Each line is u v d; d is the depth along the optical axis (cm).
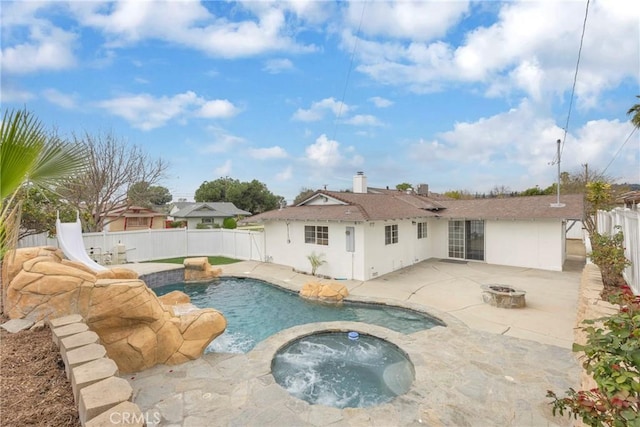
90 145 1928
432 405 489
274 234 1745
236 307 1105
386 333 768
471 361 623
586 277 919
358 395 557
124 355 593
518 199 1752
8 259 600
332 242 1442
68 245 994
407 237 1627
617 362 219
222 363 632
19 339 496
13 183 396
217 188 5534
